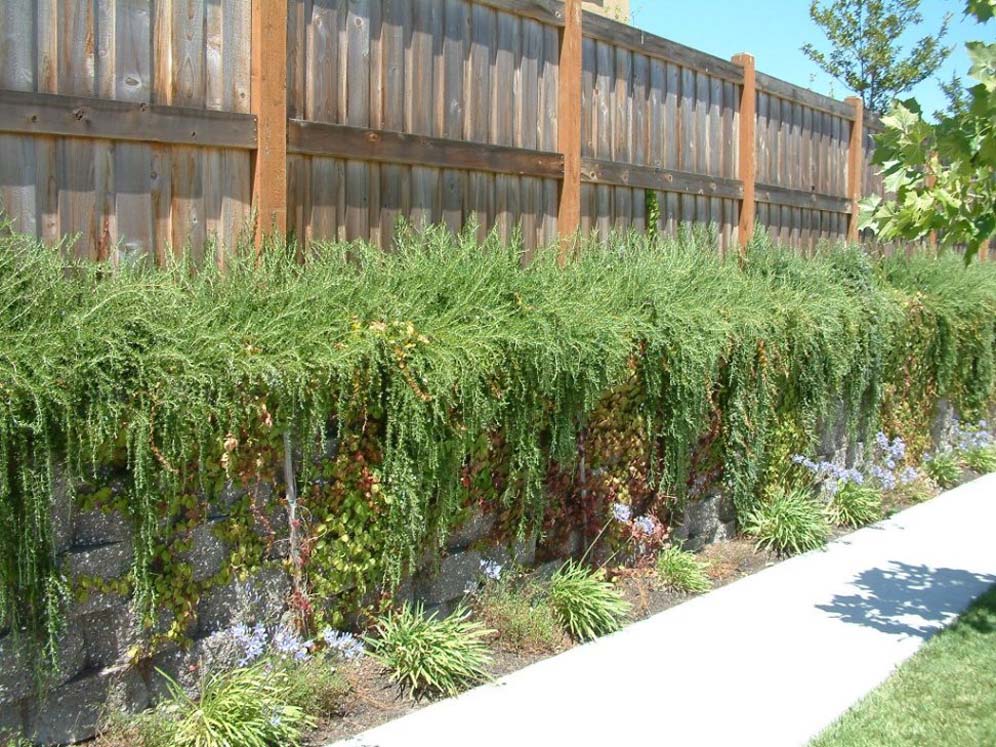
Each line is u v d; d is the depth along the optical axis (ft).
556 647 16.51
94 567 11.89
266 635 13.83
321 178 15.69
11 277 11.14
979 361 33.14
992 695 14.84
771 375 22.36
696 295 20.35
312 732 13.14
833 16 49.14
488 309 15.88
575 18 20.11
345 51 15.85
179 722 12.30
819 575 20.97
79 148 12.75
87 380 11.12
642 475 19.89
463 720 13.73
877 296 26.86
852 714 14.10
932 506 27.40
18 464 10.71
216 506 13.14
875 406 27.07
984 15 16.55
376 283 15.01
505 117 18.97
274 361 12.87
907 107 17.19
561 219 20.33
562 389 16.87
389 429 14.37
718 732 13.57
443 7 17.52
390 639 14.67
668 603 18.97
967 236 17.25
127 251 13.26
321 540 14.28
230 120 14.08
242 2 14.26
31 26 12.20
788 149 28.78
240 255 13.98
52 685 11.68
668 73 23.52
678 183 23.81
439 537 15.46
